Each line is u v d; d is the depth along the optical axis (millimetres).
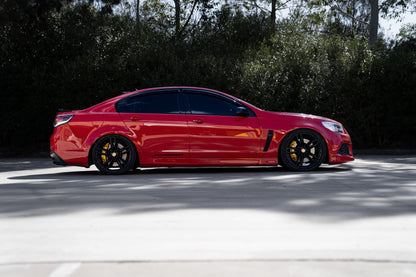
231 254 2926
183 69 15242
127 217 4113
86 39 17078
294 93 15273
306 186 6133
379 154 14617
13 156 15164
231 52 19031
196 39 22578
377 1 21781
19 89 15750
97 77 14992
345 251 2980
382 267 2623
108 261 2793
